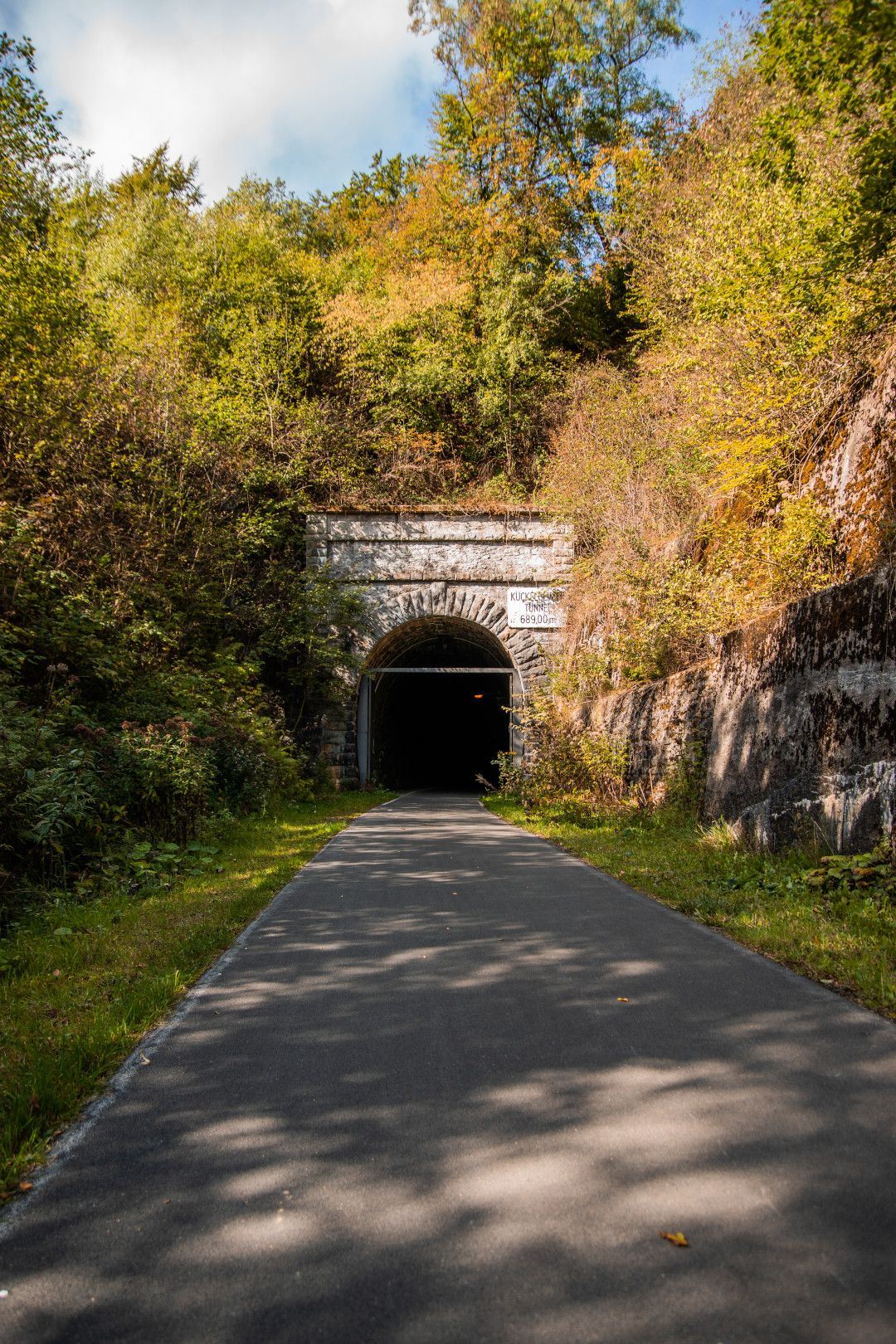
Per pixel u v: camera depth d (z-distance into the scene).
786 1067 3.72
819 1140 3.04
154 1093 3.59
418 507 26.61
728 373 14.30
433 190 33.00
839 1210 2.59
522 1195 2.72
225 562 23.20
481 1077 3.68
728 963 5.44
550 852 11.08
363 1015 4.55
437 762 48.44
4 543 12.47
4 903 7.29
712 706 12.11
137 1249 2.48
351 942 6.14
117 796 10.18
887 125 6.48
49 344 15.50
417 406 30.52
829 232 8.22
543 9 31.05
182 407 22.50
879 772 7.49
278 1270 2.37
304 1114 3.36
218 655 20.95
